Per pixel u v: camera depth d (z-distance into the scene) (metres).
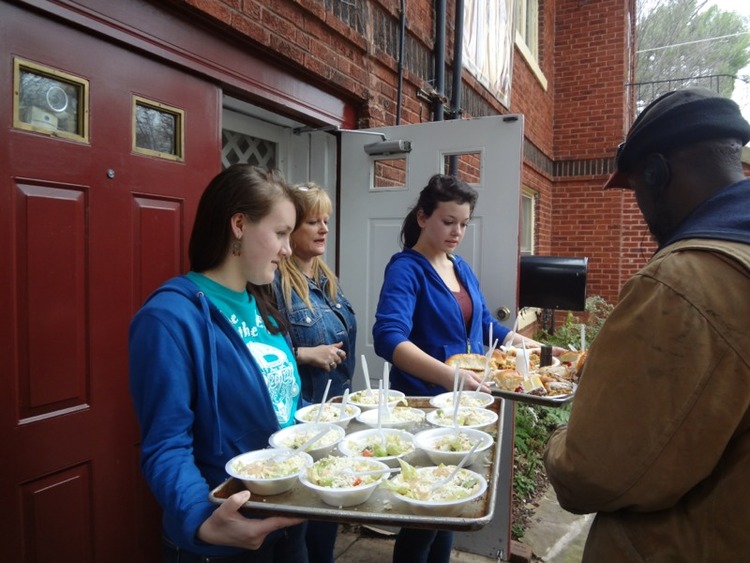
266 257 1.29
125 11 1.84
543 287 3.34
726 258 0.84
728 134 0.96
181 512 1.03
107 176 1.83
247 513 1.09
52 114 1.69
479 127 2.77
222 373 1.23
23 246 1.60
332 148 3.30
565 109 8.11
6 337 1.56
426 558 2.06
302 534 1.55
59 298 1.70
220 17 2.14
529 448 3.95
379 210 3.04
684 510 0.90
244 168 1.30
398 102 3.48
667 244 0.95
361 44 3.08
